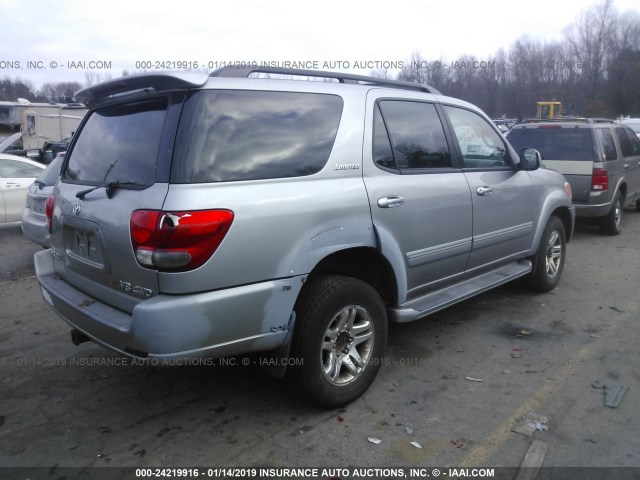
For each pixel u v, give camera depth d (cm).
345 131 332
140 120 301
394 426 314
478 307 519
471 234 425
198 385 369
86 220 307
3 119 2303
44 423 323
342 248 318
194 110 273
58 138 2392
